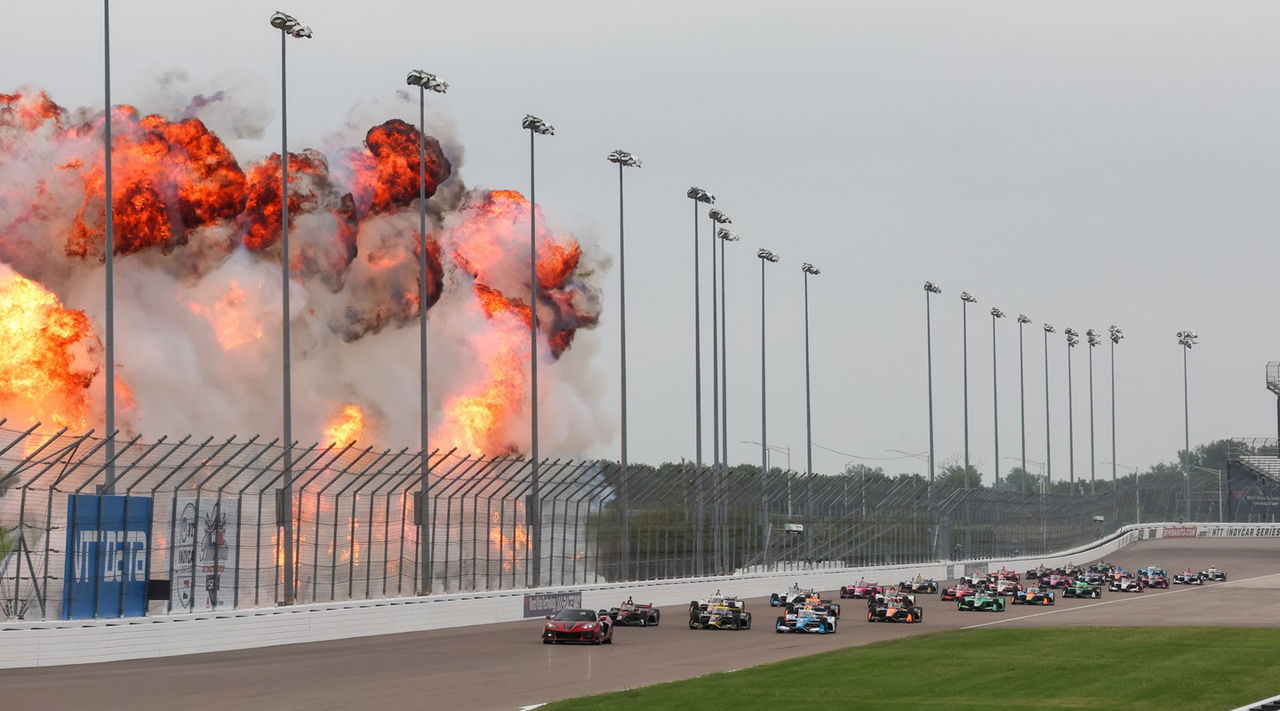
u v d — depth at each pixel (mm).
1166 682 165125
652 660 185750
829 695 148250
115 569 182500
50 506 174000
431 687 151750
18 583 170625
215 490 198625
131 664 174375
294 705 135750
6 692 144375
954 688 157250
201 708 133000
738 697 144375
